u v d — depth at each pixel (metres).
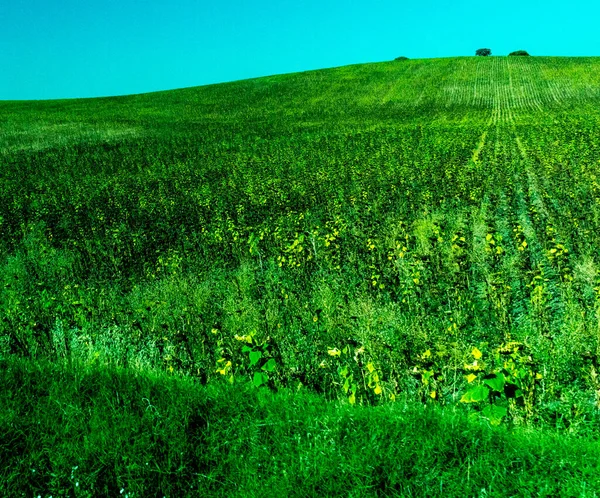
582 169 16.86
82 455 4.01
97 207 17.59
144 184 21.83
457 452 3.78
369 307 6.98
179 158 30.89
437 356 5.45
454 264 8.61
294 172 22.39
